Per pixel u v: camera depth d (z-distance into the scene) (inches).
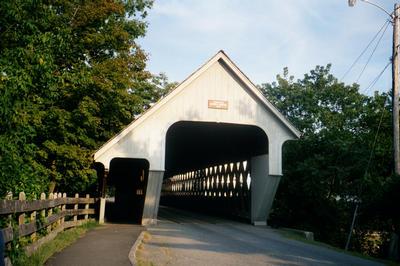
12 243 236.7
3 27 424.2
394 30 619.5
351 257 464.4
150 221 675.4
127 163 903.1
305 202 864.3
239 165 848.9
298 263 377.7
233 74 706.8
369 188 781.3
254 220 736.3
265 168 707.4
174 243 462.9
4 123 355.3
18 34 419.2
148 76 914.1
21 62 398.6
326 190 835.4
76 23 708.0
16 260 239.5
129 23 796.0
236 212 844.0
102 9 709.9
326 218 851.4
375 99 1066.7
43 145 622.2
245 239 537.6
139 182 792.3
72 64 689.0
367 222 804.6
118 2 776.3
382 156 888.3
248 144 794.2
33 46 425.4
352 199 831.7
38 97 510.6
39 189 392.5
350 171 802.2
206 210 1091.9
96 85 677.3
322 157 816.3
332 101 1291.8
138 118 654.5
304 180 836.0
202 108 689.0
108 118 743.7
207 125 770.8
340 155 823.1
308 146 901.8
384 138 949.8
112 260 311.3
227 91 703.1
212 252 409.7
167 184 1748.3
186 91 686.5
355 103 1242.0
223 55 692.7
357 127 1165.7
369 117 1050.1
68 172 634.2
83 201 597.3
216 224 733.3
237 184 853.2
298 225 875.4
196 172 1238.9
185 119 679.1
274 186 705.0
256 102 713.6
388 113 980.6
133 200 865.5
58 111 621.3
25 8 432.1
